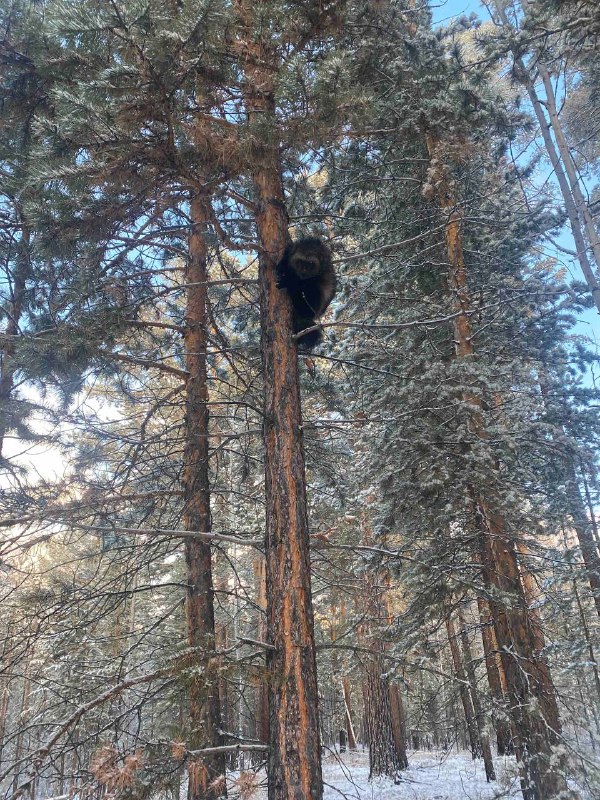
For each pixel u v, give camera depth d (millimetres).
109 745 4238
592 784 6715
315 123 5152
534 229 10812
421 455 8891
